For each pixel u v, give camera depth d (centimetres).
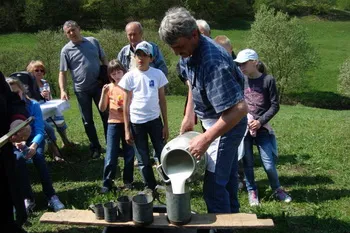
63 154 677
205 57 294
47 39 2814
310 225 410
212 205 332
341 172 568
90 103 649
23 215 304
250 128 451
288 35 3547
